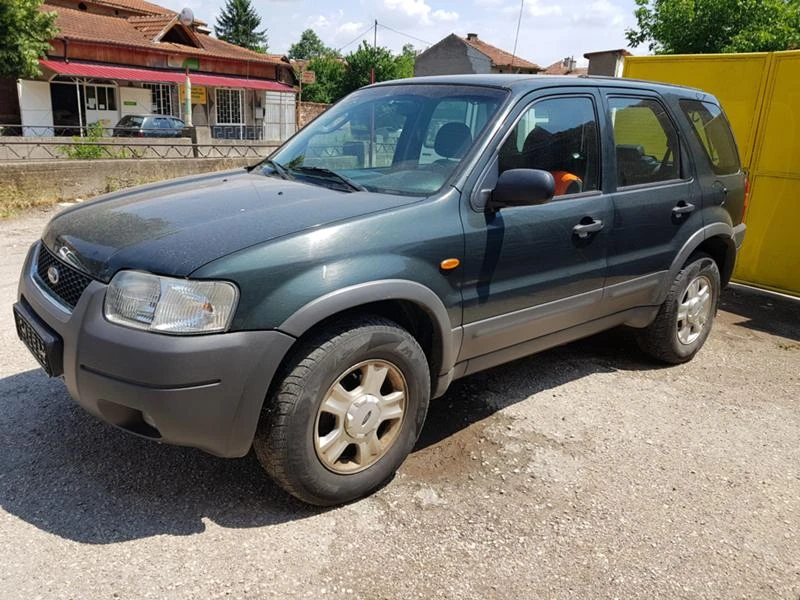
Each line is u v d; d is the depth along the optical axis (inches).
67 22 1056.2
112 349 96.2
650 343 182.9
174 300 94.9
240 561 99.7
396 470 125.0
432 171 127.6
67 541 101.7
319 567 99.6
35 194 430.0
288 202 117.7
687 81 283.4
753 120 263.3
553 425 148.9
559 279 142.1
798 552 110.3
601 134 151.3
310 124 163.3
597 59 904.3
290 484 106.9
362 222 110.0
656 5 482.3
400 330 114.7
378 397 114.3
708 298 190.7
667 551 108.4
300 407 103.3
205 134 761.6
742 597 99.3
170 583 94.4
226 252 98.6
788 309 263.0
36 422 135.8
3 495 112.0
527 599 96.2
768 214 263.3
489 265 126.9
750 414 161.2
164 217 112.8
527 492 122.4
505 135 130.5
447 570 100.9
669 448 141.9
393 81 162.7
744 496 125.6
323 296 102.7
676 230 171.8
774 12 429.1
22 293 120.5
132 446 129.1
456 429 144.7
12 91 991.0
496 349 136.6
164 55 1109.1
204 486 117.9
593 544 109.0
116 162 483.8
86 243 108.3
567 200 142.0
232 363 96.9
